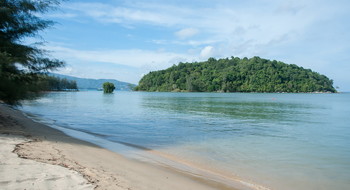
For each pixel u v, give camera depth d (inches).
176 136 668.7
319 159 466.6
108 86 6013.8
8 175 243.9
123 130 746.2
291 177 368.2
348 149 550.9
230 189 308.5
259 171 391.5
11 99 639.1
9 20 585.6
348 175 380.8
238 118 1151.0
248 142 611.8
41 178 246.5
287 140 648.4
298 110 1680.6
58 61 687.1
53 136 546.3
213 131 770.2
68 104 1994.3
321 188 330.3
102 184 256.1
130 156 435.8
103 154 423.8
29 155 333.4
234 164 424.5
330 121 1079.0
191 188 296.0
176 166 394.0
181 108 1704.0
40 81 671.1
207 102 2536.9
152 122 945.5
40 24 644.1
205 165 412.5
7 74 593.9
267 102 2664.9
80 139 563.2
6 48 584.1
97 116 1135.0
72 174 271.1
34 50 635.5
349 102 2785.4
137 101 2652.6
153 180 305.7
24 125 661.9
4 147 358.6
